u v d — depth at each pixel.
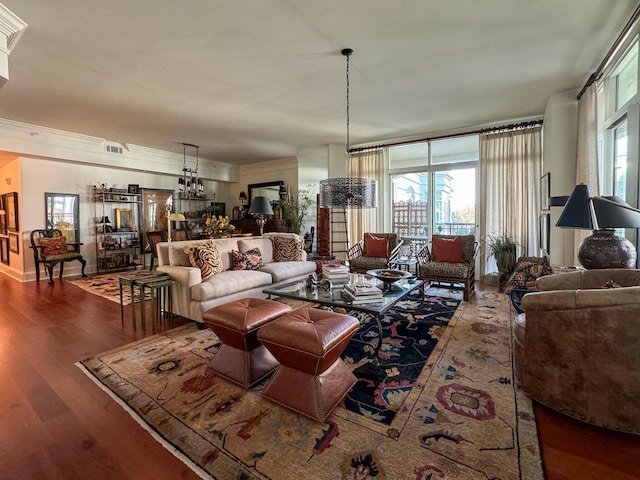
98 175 6.50
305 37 2.66
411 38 2.69
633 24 2.41
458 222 5.66
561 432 1.62
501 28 2.56
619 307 1.58
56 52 2.85
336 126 5.21
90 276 5.98
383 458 1.46
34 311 3.75
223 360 2.21
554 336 1.75
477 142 5.62
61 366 2.37
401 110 4.48
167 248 3.61
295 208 7.72
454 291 4.54
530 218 4.82
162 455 1.50
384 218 6.21
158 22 2.43
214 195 8.75
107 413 1.81
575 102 3.84
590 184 3.34
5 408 1.86
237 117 4.73
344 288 2.90
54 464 1.44
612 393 1.60
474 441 1.56
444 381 2.12
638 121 2.58
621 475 1.35
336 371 1.96
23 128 5.02
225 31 2.56
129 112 4.46
